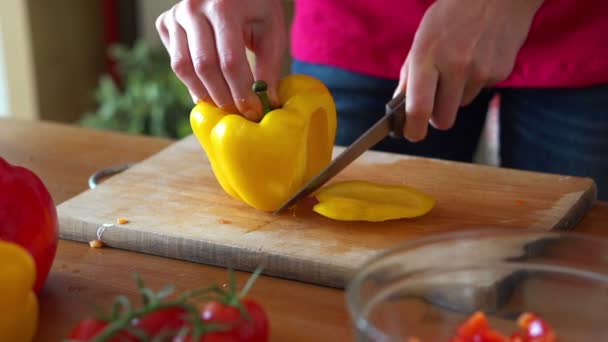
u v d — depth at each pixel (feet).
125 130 5.48
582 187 2.79
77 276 2.48
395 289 2.16
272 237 2.56
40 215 2.31
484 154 4.79
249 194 2.67
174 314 2.03
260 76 2.80
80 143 3.25
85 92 6.27
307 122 2.66
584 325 2.18
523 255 2.23
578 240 2.22
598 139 3.29
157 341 1.98
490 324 2.20
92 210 2.69
